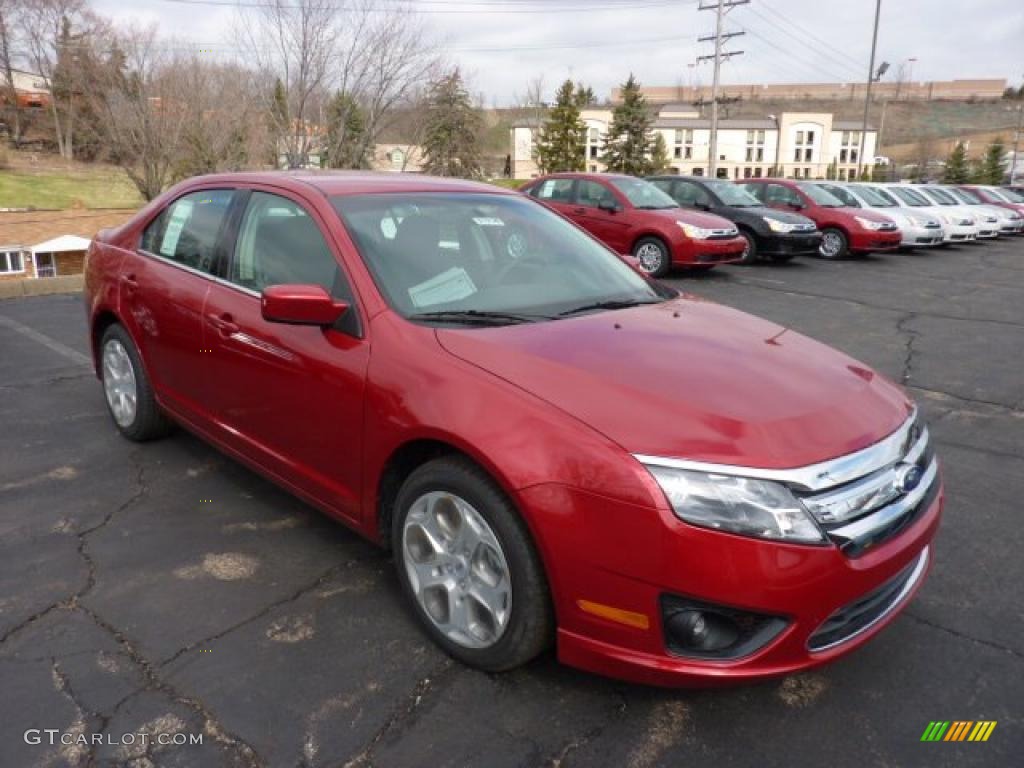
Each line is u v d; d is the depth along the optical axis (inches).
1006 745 92.5
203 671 102.3
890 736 93.7
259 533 138.4
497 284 128.6
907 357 287.0
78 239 1397.6
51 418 194.7
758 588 83.2
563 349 104.5
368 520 114.9
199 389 147.5
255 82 1234.0
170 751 89.1
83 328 299.1
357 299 116.0
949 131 5187.0
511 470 90.6
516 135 3189.0
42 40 2425.0
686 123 3863.2
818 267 557.3
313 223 128.3
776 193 644.7
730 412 90.7
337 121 1203.9
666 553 83.6
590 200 510.6
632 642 87.7
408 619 114.3
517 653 96.7
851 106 5610.2
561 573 89.0
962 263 610.5
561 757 89.5
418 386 102.7
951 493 163.2
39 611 114.3
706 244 467.2
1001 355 291.7
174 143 1409.9
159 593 119.6
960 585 126.6
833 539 85.8
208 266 146.3
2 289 368.2
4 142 2544.3
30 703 95.9
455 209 141.4
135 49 1422.2
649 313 125.7
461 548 101.5
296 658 105.3
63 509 145.9
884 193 728.3
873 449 92.3
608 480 85.7
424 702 97.3
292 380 121.7
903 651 109.6
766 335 119.9
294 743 90.7
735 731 94.0
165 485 156.8
